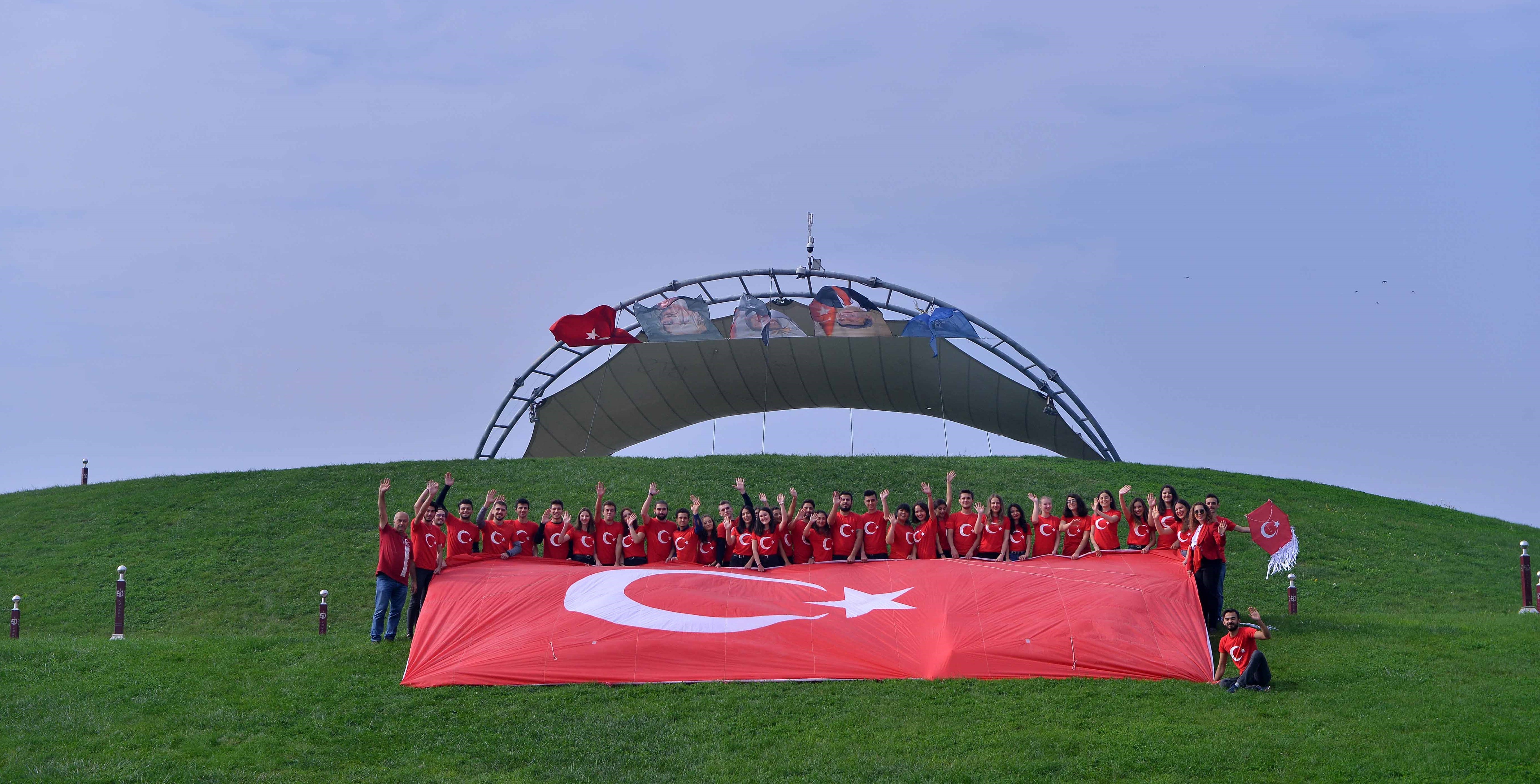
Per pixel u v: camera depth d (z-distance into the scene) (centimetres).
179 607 2547
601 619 1619
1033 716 1374
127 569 2802
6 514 3338
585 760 1279
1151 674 1518
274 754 1284
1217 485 3550
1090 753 1246
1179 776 1182
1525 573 2039
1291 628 1809
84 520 3225
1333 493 3556
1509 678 1473
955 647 1558
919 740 1303
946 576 1719
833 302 4197
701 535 1908
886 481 3534
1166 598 1645
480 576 1727
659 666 1555
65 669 1592
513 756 1289
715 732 1352
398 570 1761
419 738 1342
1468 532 3106
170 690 1493
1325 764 1195
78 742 1301
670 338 4297
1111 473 3675
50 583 2709
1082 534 1872
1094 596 1644
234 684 1527
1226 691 1448
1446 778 1153
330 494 3412
